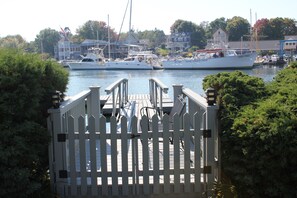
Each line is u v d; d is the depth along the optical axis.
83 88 26.58
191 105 6.02
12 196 3.63
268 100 4.20
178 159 4.25
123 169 4.24
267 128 3.53
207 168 4.23
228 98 4.26
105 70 59.88
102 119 4.18
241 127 3.70
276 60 62.66
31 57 4.16
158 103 9.27
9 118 3.67
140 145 5.63
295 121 3.56
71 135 4.20
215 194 4.09
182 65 57.44
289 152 3.50
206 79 5.32
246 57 53.72
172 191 4.29
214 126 4.21
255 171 3.67
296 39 86.75
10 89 3.70
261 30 101.94
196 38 119.94
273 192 3.62
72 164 4.24
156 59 65.06
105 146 4.21
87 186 4.27
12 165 3.58
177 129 4.22
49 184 4.27
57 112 4.14
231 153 3.83
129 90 24.77
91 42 103.19
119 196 4.28
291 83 4.81
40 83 4.07
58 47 104.25
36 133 3.86
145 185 4.25
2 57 3.82
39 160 4.02
